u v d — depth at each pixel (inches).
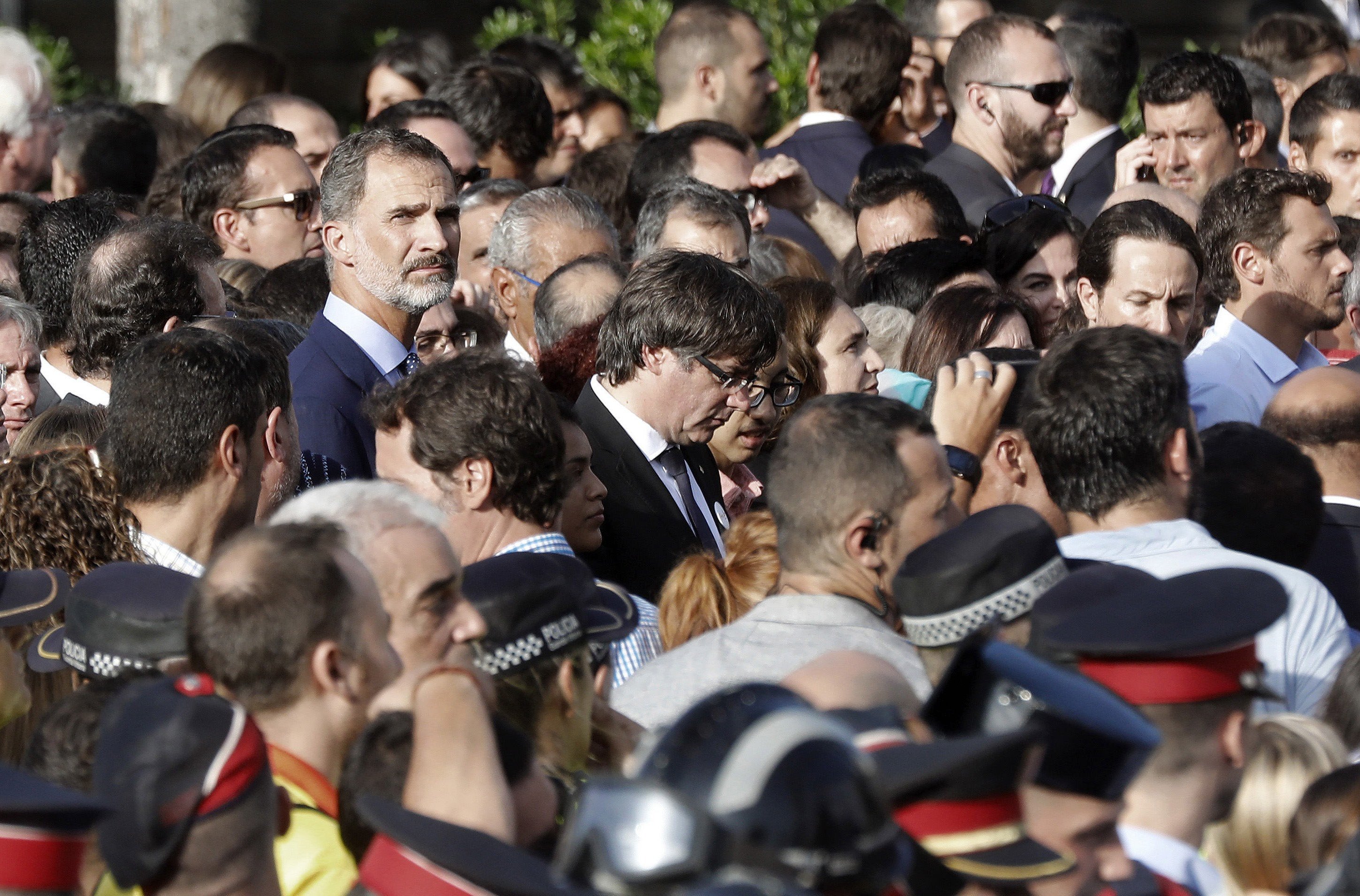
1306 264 730.2
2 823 231.1
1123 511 473.7
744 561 504.7
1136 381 469.1
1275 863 360.5
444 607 348.8
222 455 477.4
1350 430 594.6
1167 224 725.9
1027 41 968.3
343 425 635.5
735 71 1135.6
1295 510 536.1
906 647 404.8
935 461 424.2
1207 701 308.5
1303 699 470.3
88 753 327.9
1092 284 745.6
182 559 474.6
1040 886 263.3
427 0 1930.4
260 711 309.3
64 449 468.4
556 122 1199.6
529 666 363.3
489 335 784.3
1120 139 1099.9
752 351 622.5
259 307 759.1
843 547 415.8
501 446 486.0
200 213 855.1
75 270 641.6
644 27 1435.8
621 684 461.4
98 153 978.1
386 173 652.1
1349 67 1267.2
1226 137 954.7
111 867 265.7
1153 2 1839.3
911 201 879.1
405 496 364.8
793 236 998.4
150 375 475.2
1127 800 311.4
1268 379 737.6
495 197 898.1
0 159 949.2
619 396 632.4
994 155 986.7
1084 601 335.6
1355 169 983.0
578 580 410.3
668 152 936.9
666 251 639.1
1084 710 265.0
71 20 1923.0
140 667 358.6
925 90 1220.5
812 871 187.9
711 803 185.0
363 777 291.1
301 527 323.0
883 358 781.3
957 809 241.8
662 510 623.5
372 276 655.1
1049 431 479.5
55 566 446.0
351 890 274.1
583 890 213.8
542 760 357.4
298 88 1894.7
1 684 383.9
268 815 274.7
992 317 710.5
